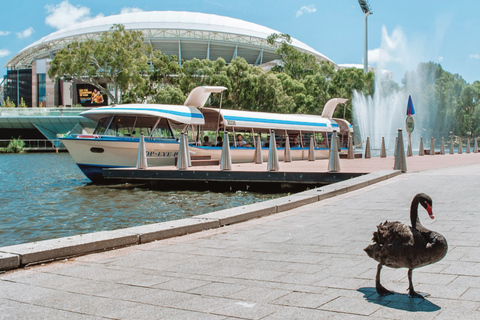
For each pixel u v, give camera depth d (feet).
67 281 16.24
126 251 20.92
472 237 21.17
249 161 87.25
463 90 316.81
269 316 12.36
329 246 20.70
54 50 449.06
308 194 36.04
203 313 12.70
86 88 313.94
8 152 230.89
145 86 216.33
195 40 410.31
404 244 13.01
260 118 90.99
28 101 402.72
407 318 11.96
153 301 13.84
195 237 23.72
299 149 98.58
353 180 43.93
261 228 25.59
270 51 438.40
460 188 38.22
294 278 15.94
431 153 118.32
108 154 69.05
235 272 16.93
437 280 15.28
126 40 202.39
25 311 13.15
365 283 15.20
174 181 60.90
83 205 48.21
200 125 85.61
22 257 18.19
